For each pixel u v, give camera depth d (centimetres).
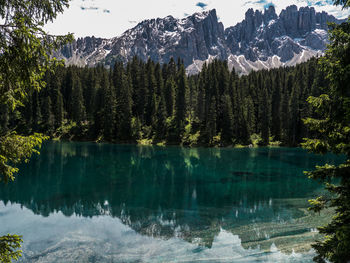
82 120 7831
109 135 7038
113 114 7131
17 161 463
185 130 7169
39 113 7756
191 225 1361
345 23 583
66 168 3150
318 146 617
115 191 2108
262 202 1820
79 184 2347
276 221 1425
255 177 2773
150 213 1566
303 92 7275
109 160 3925
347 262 574
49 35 435
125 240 1159
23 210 1595
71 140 7256
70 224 1361
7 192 2030
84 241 1142
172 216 1505
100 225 1348
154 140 6981
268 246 1084
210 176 2820
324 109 613
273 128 7619
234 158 4419
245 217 1489
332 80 591
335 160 4209
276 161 4059
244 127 7000
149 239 1168
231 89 8000
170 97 8012
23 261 956
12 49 389
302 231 1265
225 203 1794
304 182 2511
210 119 6750
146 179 2623
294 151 5669
